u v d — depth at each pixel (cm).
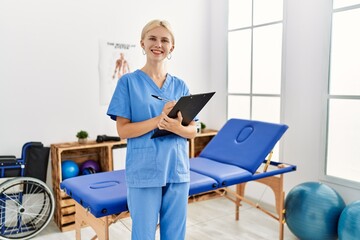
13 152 308
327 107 298
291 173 330
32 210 313
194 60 411
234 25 390
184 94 190
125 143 332
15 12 299
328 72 295
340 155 294
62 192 300
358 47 276
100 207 179
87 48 337
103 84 348
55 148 305
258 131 276
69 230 305
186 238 288
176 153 176
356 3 274
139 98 173
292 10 322
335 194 261
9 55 300
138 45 368
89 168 327
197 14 409
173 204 177
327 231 253
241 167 259
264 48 357
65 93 329
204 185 223
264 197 357
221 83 410
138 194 170
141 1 365
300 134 321
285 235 293
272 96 351
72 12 326
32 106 314
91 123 346
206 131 405
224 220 327
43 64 316
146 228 170
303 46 314
